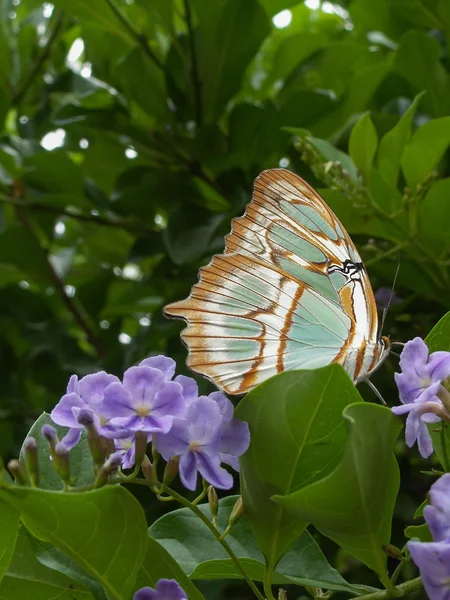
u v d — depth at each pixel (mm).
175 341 436
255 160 445
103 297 524
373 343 320
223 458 302
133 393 291
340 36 547
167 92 455
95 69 488
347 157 412
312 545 323
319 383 289
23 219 528
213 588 383
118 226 488
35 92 543
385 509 290
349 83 436
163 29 451
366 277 321
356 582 402
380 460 282
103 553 286
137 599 276
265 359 318
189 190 456
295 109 432
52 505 277
